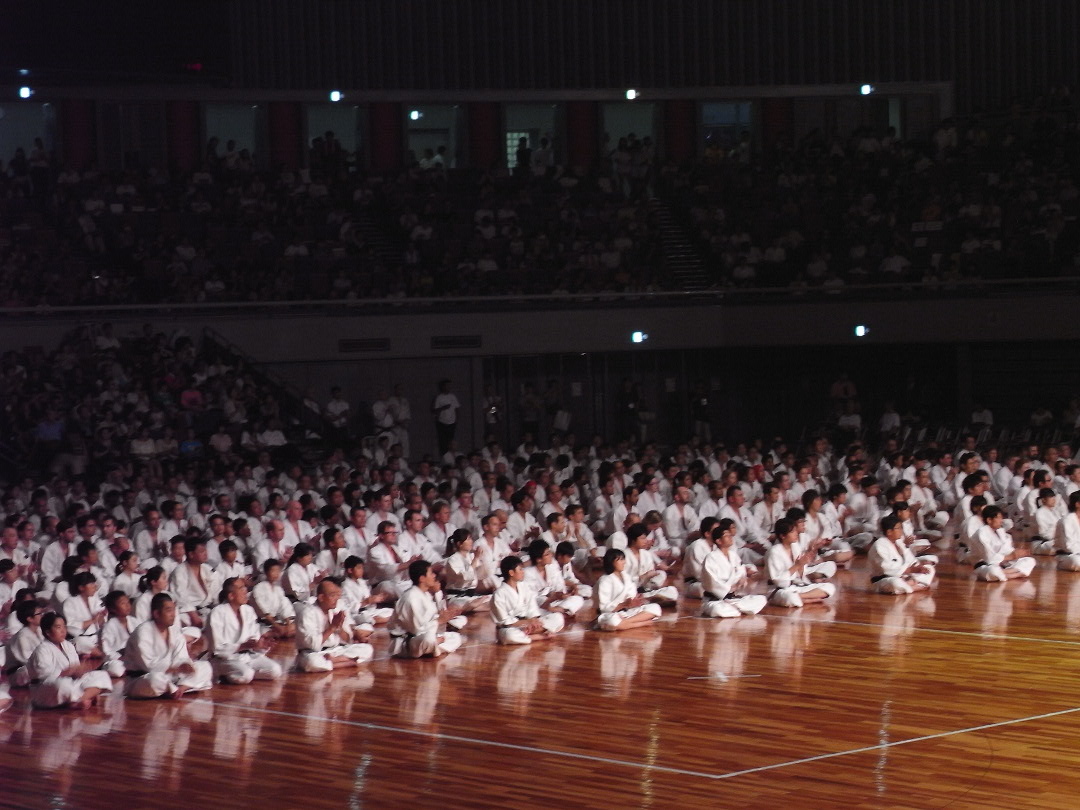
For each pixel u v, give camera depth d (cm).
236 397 2683
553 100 3762
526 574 1586
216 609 1309
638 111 3825
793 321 3197
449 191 3547
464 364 3186
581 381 3284
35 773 985
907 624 1473
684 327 3225
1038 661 1268
